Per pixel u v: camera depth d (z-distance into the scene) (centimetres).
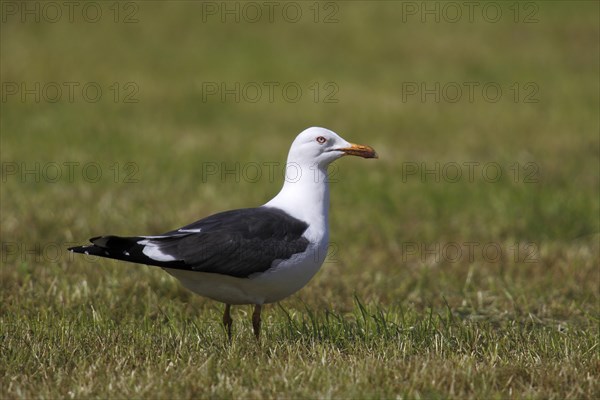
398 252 1269
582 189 1555
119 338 817
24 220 1288
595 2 3234
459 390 689
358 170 1677
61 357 758
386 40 2803
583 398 684
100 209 1349
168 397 666
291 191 859
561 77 2498
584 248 1274
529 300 1072
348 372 703
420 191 1538
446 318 960
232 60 2555
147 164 1639
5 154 1664
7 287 1038
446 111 2155
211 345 791
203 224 800
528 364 748
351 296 1061
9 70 2283
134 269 1101
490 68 2573
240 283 798
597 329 948
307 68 2506
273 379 693
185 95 2222
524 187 1555
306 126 2028
